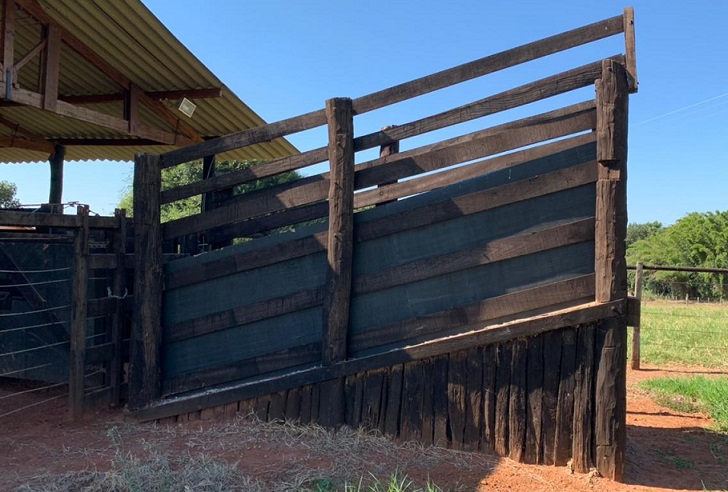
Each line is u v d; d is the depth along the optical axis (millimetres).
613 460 4633
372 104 5203
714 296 29547
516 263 4984
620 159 4668
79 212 5652
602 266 4688
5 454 4719
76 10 6629
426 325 5133
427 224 5160
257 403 5445
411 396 5082
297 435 5145
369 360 5129
